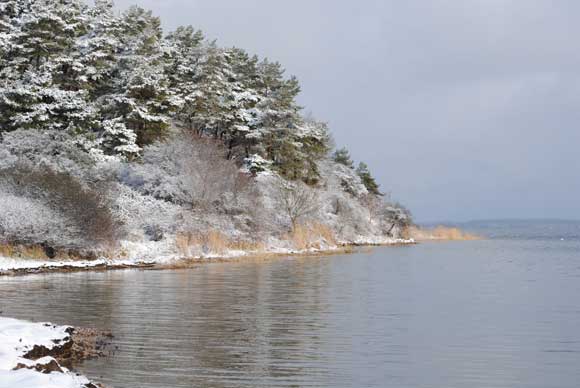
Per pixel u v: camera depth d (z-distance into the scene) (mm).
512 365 11586
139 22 51625
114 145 43531
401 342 13508
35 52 41219
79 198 30391
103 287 21797
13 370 8453
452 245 79812
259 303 19094
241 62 63594
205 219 39125
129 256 32531
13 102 38562
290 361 11578
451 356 12250
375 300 20422
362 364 11469
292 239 48688
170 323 15102
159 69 46719
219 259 36562
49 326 12203
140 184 40969
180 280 24906
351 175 82000
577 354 12484
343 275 29344
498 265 40250
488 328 15367
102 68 44875
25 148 35531
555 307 19219
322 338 13781
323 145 65938
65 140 37688
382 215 87688
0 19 42750
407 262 41094
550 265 40719
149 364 11008
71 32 42938
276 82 62688
